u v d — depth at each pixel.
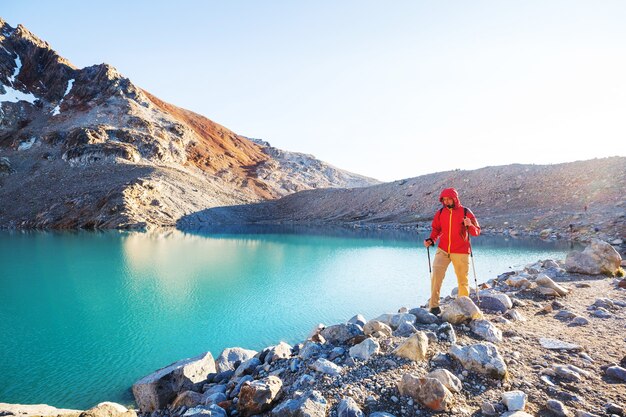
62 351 10.77
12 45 138.75
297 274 21.52
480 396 4.11
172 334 12.12
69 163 87.00
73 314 14.34
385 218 60.78
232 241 41.41
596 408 3.78
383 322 6.79
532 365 4.86
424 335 5.28
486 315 7.20
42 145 95.69
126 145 94.19
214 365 7.53
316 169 176.38
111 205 64.00
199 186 90.38
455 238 6.73
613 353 5.23
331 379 4.66
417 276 20.59
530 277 11.60
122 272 22.89
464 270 6.77
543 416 3.67
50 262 27.09
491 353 4.68
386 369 4.78
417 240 39.19
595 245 11.91
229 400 5.32
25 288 18.77
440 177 67.31
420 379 4.03
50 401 8.04
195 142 129.88
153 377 6.53
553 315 7.29
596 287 9.69
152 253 31.77
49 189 74.75
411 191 67.56
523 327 6.49
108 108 117.12
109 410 4.80
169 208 71.38
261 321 13.20
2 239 44.16
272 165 157.50
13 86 122.62
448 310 6.47
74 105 119.31
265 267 24.05
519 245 29.67
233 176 124.62
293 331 12.23
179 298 16.50
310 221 71.88
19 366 9.84
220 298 16.34
